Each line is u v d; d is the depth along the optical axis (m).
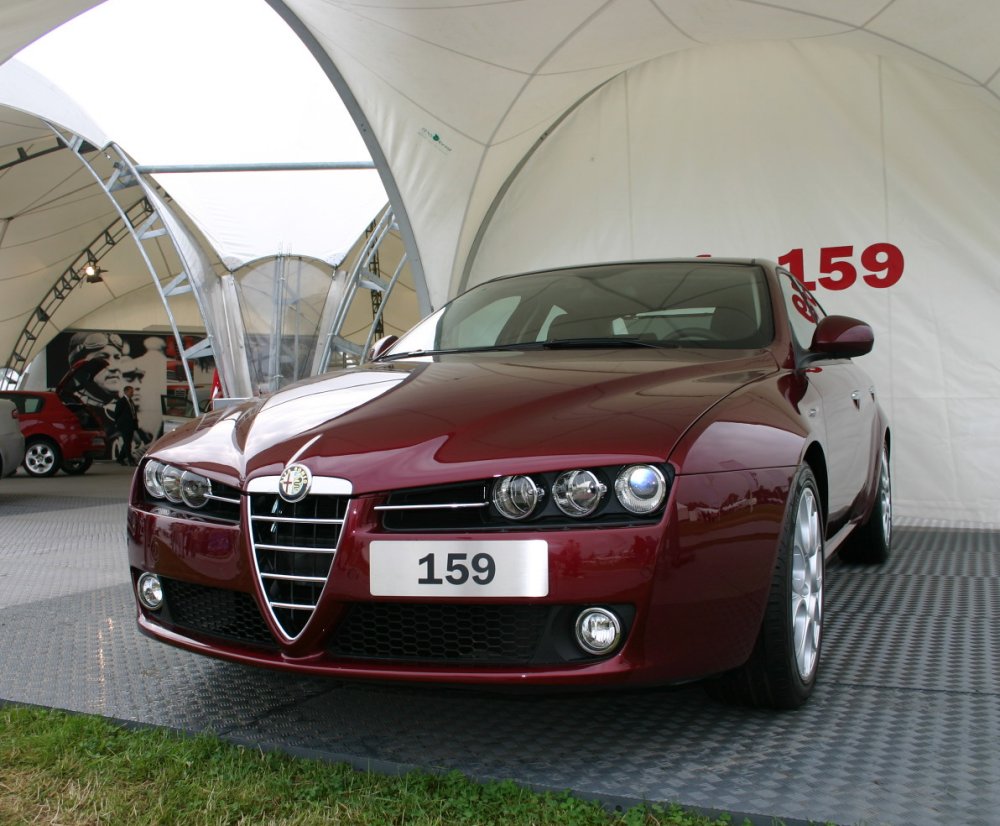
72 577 4.50
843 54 6.11
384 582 1.97
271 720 2.36
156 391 16.98
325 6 5.79
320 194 8.92
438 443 2.07
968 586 3.76
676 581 1.89
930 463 5.89
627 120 6.83
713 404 2.16
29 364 16.98
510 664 1.94
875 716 2.27
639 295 3.18
